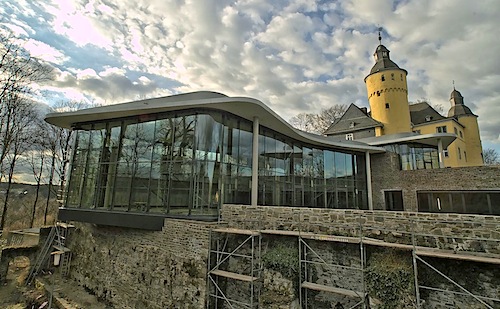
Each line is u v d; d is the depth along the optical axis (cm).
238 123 1204
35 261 1466
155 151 1078
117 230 1077
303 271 721
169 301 826
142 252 958
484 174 1504
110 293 1015
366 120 2995
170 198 1000
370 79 3384
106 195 1155
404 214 647
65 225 1423
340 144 1778
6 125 1941
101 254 1118
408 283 581
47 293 1122
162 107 1023
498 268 520
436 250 577
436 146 2033
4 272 1391
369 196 1914
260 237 736
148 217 966
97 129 1271
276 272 722
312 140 1638
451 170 1631
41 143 2323
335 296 684
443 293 557
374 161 2025
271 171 1395
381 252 638
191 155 998
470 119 3656
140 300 905
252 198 1204
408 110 3184
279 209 817
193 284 779
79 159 1294
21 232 1972
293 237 751
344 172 1886
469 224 573
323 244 716
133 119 1173
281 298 693
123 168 1140
